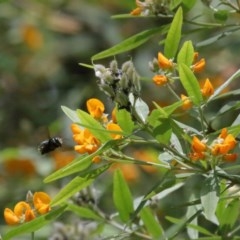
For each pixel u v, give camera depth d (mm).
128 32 15922
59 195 6930
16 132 14719
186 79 6871
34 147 13367
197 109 7270
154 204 8219
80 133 6859
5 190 13039
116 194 8203
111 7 16266
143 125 6766
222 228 7828
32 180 13102
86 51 16109
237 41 14000
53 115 14969
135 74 6715
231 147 6641
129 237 8234
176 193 11141
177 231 7469
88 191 8539
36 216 7203
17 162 13086
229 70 14062
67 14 16469
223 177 6922
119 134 6652
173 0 7746
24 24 16734
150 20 15688
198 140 6688
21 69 16078
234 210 7809
